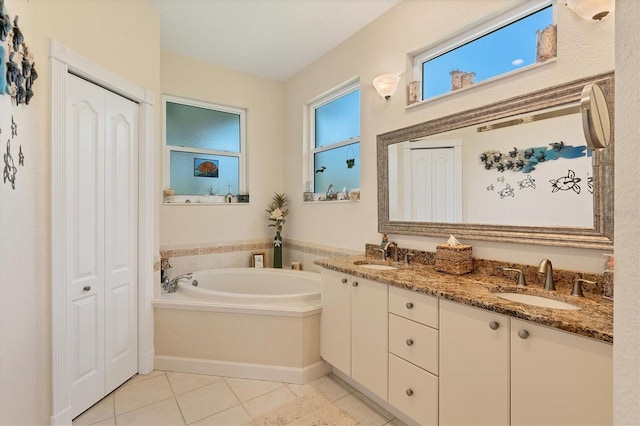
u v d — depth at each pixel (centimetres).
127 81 221
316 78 346
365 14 263
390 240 255
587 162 152
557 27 163
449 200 211
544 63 166
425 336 165
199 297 263
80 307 192
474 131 198
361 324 205
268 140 396
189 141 352
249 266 380
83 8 189
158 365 252
